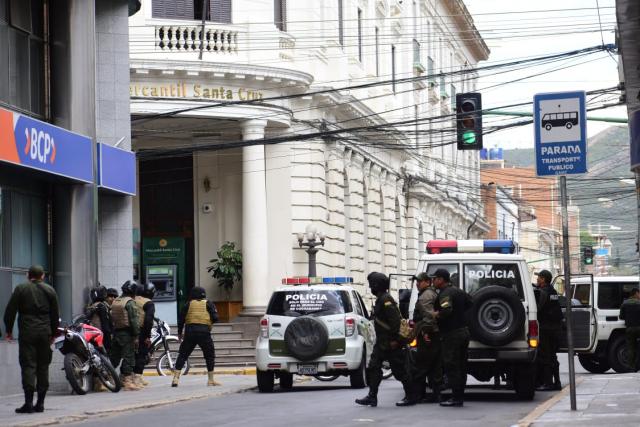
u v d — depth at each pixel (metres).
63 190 33.88
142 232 55.47
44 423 22.64
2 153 28.92
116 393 31.14
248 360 48.97
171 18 51.81
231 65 50.38
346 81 58.94
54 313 25.11
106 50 36.44
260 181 52.22
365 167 65.69
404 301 30.77
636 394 27.14
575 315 35.50
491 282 28.14
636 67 26.58
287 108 53.12
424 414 23.78
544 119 22.70
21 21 32.53
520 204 149.62
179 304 55.06
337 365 32.50
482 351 27.14
